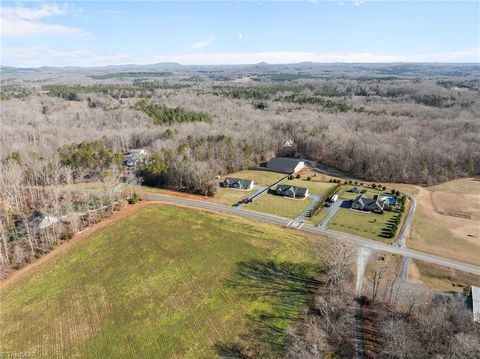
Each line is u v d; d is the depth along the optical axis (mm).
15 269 63531
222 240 72625
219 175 118000
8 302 55281
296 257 66188
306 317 50438
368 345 45844
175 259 66062
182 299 55156
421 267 62875
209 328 49156
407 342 43031
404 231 77188
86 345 46812
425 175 110000
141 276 61125
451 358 39500
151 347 46219
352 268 62312
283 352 44781
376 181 114062
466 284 57750
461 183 110688
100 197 82938
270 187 107500
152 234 75125
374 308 52250
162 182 106125
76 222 76125
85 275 61656
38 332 49188
